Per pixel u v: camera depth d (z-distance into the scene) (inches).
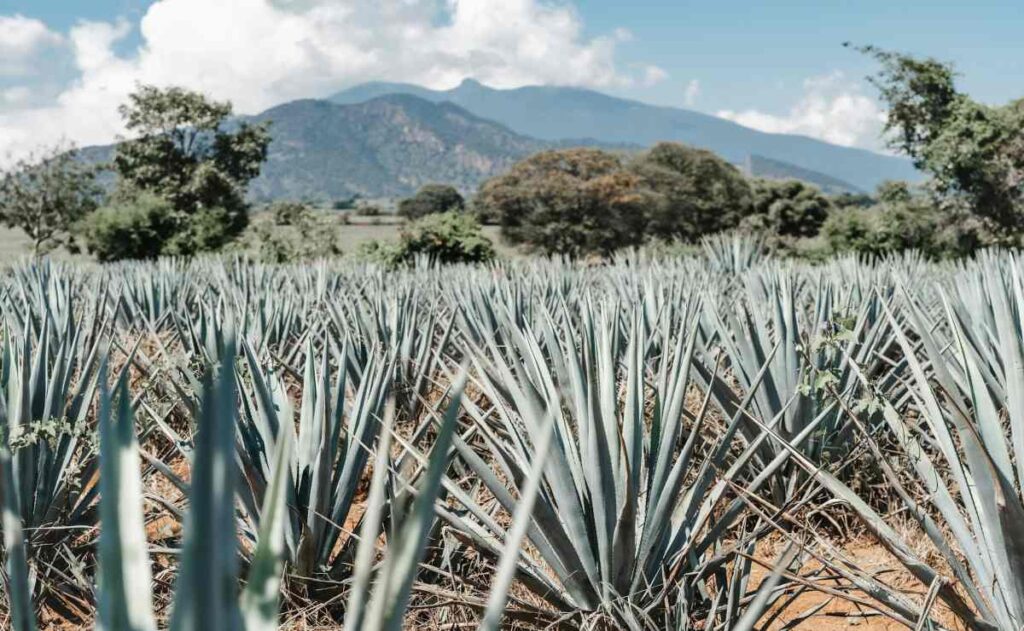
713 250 599.2
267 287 385.4
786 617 138.4
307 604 129.8
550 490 122.6
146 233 1437.0
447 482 116.0
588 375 111.3
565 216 2031.3
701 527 116.3
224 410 37.5
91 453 151.4
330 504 140.4
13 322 204.5
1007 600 100.7
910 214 1280.8
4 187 1781.5
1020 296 151.1
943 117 1322.6
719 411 200.1
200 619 36.4
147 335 285.4
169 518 168.9
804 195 2915.8
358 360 235.5
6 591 121.3
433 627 121.5
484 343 240.8
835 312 210.7
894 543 107.5
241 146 2196.1
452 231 1037.2
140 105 2106.3
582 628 109.5
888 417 121.1
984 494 101.3
